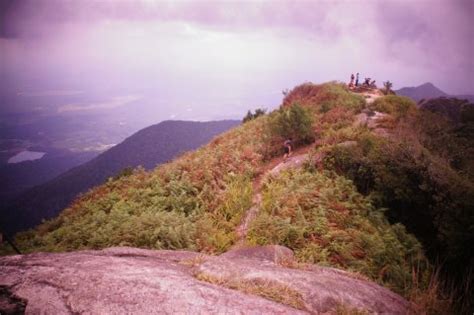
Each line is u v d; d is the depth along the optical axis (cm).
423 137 1641
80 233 1350
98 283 356
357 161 1427
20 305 328
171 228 1170
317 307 386
